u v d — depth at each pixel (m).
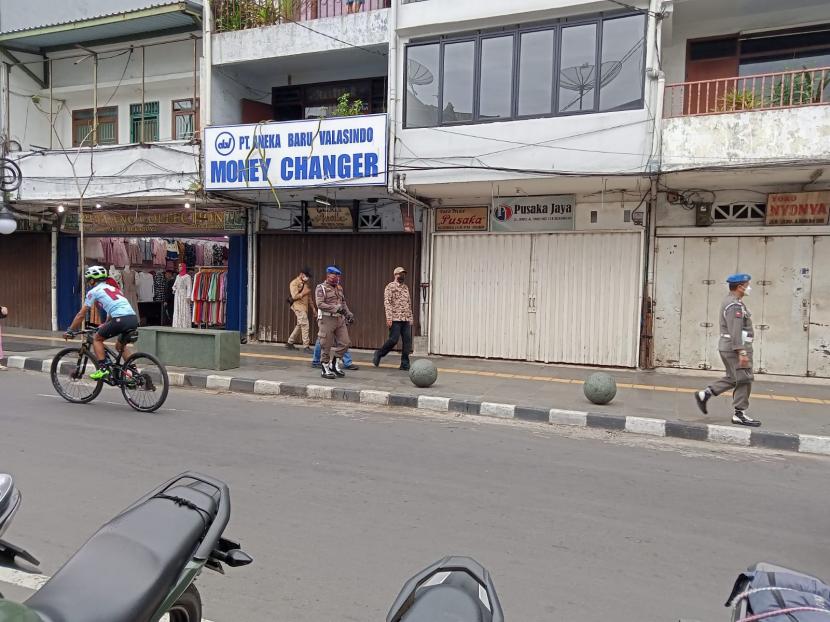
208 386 9.97
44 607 1.79
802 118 9.09
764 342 10.81
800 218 10.52
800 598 1.89
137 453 5.93
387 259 13.38
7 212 14.99
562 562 3.86
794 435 6.95
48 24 15.46
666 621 3.21
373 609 3.27
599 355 11.62
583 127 10.18
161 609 1.99
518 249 12.16
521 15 10.50
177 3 13.14
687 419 7.63
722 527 4.48
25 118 16.02
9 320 17.28
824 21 10.41
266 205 14.28
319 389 9.27
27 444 6.18
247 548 3.97
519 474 5.63
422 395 8.83
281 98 14.33
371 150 11.25
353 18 11.82
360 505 4.73
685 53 11.22
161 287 16.81
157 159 13.45
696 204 11.04
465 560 2.03
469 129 10.85
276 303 14.46
